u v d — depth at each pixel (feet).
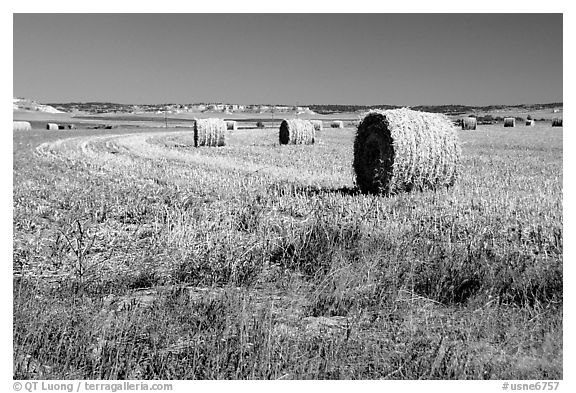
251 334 18.34
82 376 16.70
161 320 19.33
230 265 24.95
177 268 25.31
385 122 48.65
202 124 115.24
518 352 17.70
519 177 57.11
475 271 23.63
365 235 28.81
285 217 35.06
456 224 32.65
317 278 23.81
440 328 19.22
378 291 22.06
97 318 19.44
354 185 52.75
